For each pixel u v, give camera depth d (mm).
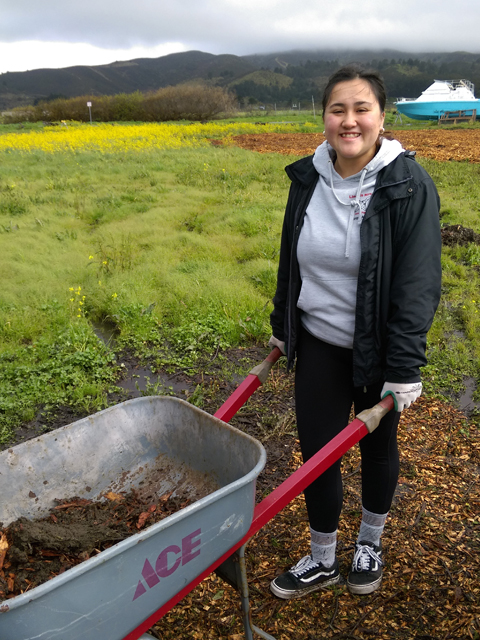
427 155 18781
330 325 2283
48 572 1922
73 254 8117
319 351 2367
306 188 2312
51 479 2250
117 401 4625
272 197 11805
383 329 2170
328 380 2352
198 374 5016
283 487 1991
